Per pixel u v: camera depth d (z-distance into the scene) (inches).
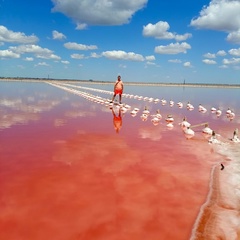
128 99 1109.7
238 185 201.2
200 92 2094.0
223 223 148.4
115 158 260.8
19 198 173.0
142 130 414.3
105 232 140.2
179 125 480.1
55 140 327.3
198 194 184.9
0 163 236.7
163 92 1891.0
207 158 270.1
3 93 1199.6
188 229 143.6
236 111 769.6
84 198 175.5
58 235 136.7
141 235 138.3
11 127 403.5
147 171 227.3
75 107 729.0
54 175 212.1
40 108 674.2
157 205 168.7
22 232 138.4
